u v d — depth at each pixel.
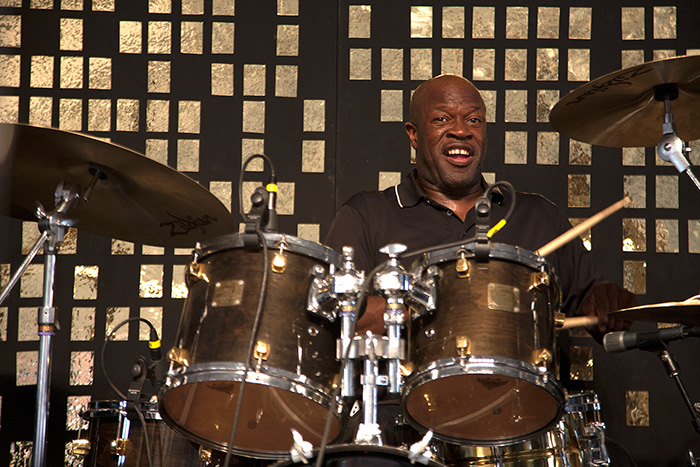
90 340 5.95
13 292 5.93
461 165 5.16
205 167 6.06
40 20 6.11
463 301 3.44
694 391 5.86
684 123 4.93
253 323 3.37
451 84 5.32
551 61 6.16
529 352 3.40
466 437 3.78
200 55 6.15
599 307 4.61
